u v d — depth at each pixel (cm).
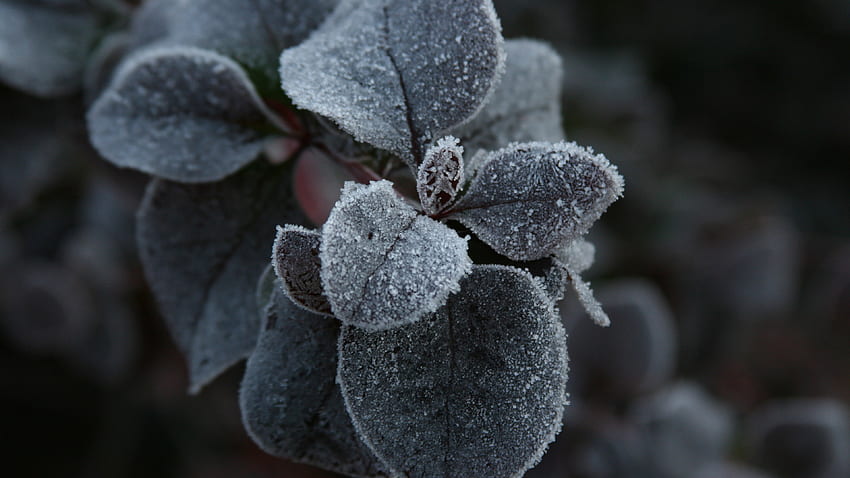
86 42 35
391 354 28
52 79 35
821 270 67
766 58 71
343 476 58
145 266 31
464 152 30
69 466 58
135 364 54
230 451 60
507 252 28
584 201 27
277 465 61
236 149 30
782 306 61
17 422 58
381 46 28
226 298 30
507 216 28
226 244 30
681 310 57
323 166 33
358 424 27
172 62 30
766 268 56
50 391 58
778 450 54
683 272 56
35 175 39
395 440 28
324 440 28
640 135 57
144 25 33
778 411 56
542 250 28
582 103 55
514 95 30
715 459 48
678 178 63
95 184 46
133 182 35
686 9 69
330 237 26
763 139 73
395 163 29
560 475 44
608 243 53
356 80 28
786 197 71
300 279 27
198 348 30
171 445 58
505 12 51
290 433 28
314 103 28
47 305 50
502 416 28
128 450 58
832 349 69
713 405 51
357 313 26
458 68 28
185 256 31
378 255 27
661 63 71
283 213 31
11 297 51
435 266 27
